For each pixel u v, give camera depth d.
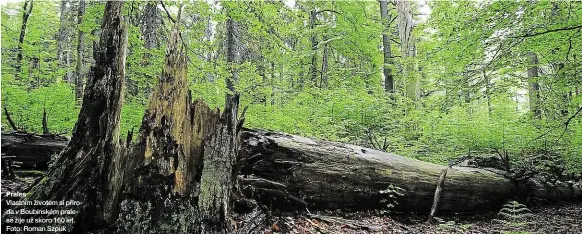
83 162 3.11
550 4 6.16
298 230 4.33
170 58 3.45
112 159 3.10
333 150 5.65
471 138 11.06
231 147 3.65
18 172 5.13
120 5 3.39
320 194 5.33
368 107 11.35
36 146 5.46
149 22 10.56
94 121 3.20
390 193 5.85
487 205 7.07
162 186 3.18
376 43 18.70
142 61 9.98
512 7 6.15
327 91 12.51
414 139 11.52
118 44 3.30
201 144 3.50
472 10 6.78
